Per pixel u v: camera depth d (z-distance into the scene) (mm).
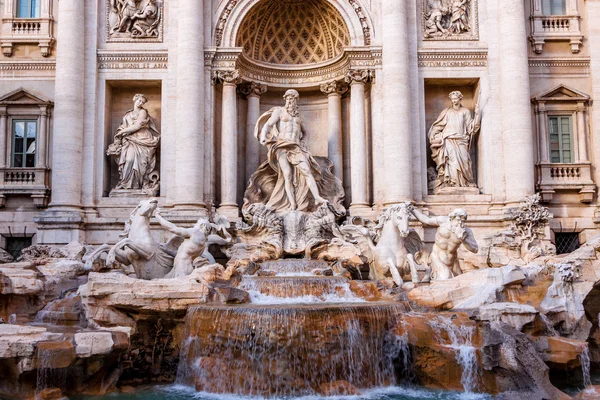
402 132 25922
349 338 16203
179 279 18578
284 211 25719
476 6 27844
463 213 20172
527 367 15727
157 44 27250
